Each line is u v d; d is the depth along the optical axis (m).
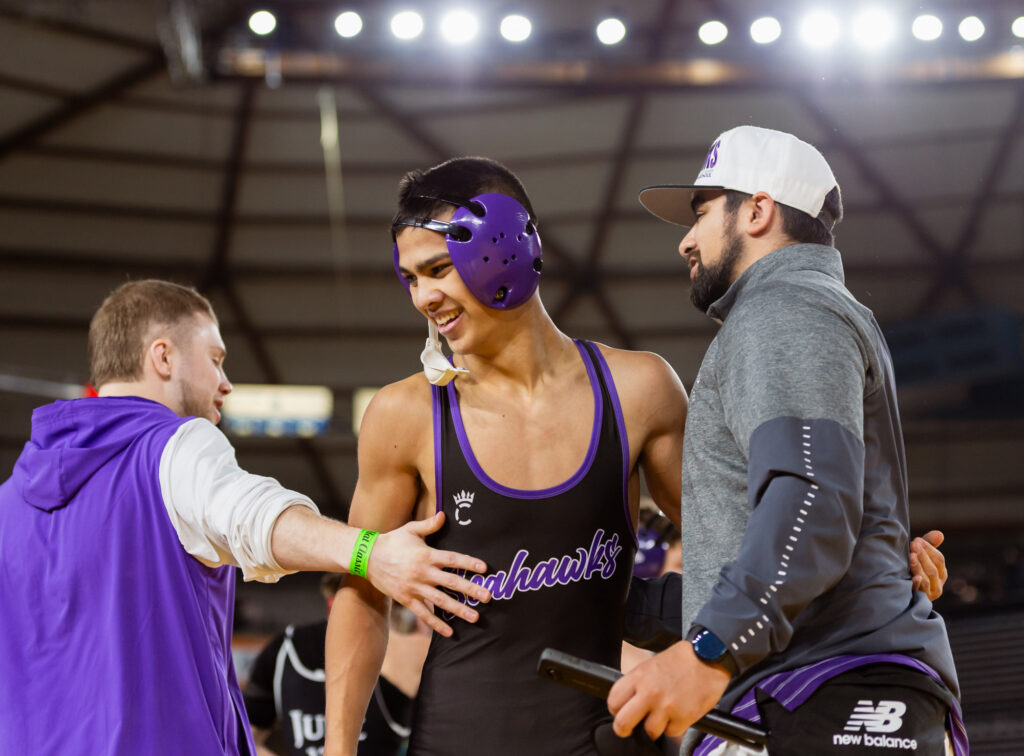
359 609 1.76
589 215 11.68
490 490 1.64
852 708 1.37
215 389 1.97
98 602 1.63
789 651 1.43
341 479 13.03
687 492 1.53
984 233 11.30
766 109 10.54
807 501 1.29
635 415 1.71
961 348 11.70
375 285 12.20
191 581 1.66
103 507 1.66
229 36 8.61
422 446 1.69
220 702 1.65
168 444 1.67
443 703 1.64
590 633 1.64
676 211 1.79
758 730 1.28
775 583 1.27
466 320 1.63
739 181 1.61
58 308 11.99
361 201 11.70
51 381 12.20
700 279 1.66
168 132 11.02
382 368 12.71
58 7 9.19
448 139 11.21
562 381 1.71
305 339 12.52
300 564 1.60
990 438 12.16
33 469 1.70
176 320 1.92
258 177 11.48
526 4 8.73
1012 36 8.37
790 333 1.39
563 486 1.65
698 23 8.80
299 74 8.73
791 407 1.34
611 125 10.90
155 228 11.74
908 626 1.43
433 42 8.67
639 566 2.81
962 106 10.29
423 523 1.60
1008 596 11.91
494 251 1.56
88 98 10.57
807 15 8.45
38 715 1.60
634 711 1.25
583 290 12.08
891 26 8.38
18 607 1.66
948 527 12.58
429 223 1.58
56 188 11.28
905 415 12.25
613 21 8.45
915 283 11.73
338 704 1.71
